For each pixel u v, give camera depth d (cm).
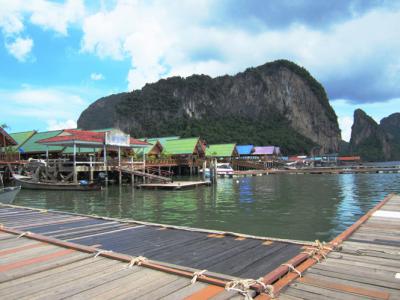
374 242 885
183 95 19862
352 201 2386
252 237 934
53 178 3494
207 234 990
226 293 539
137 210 2033
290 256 763
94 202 2416
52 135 4928
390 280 597
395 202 1647
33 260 714
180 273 611
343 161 13525
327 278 609
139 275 617
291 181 4572
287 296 535
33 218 1327
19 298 523
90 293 540
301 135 19588
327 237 1311
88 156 4350
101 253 733
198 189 3353
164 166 5359
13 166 3869
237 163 7569
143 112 18838
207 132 15138
